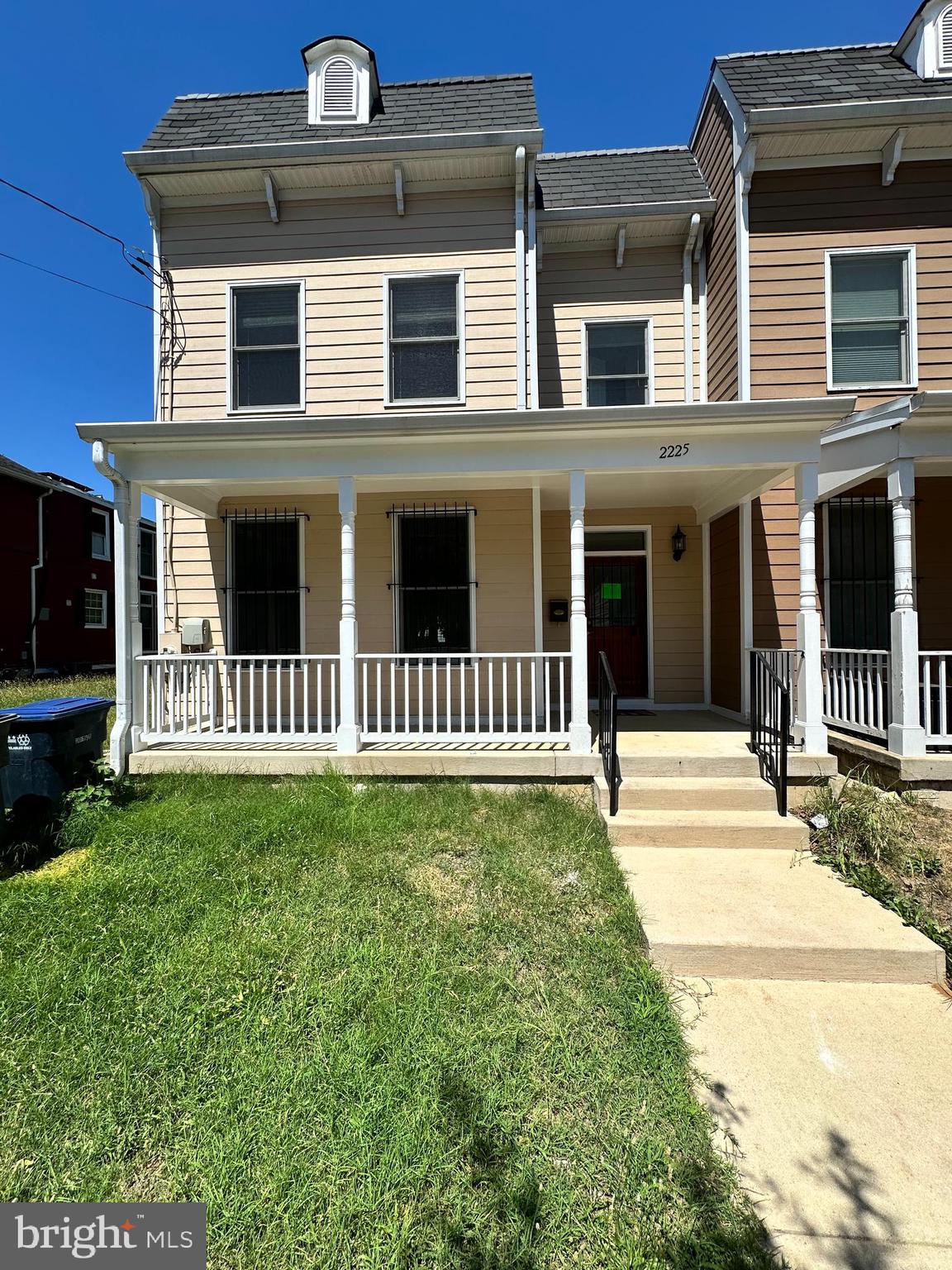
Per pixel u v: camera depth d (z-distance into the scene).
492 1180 1.80
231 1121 1.98
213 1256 1.62
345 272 7.00
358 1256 1.60
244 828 4.14
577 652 5.27
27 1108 2.03
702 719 6.91
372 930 3.04
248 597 7.07
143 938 2.94
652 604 7.76
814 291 6.56
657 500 7.46
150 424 5.23
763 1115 2.09
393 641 6.91
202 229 7.08
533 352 6.87
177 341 7.07
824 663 6.32
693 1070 2.28
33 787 4.44
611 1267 1.59
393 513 6.91
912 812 4.67
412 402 6.93
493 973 2.72
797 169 6.55
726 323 7.03
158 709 5.84
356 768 5.25
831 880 3.66
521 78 7.44
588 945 2.94
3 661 15.55
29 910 3.20
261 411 7.02
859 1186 1.84
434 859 3.86
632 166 8.20
